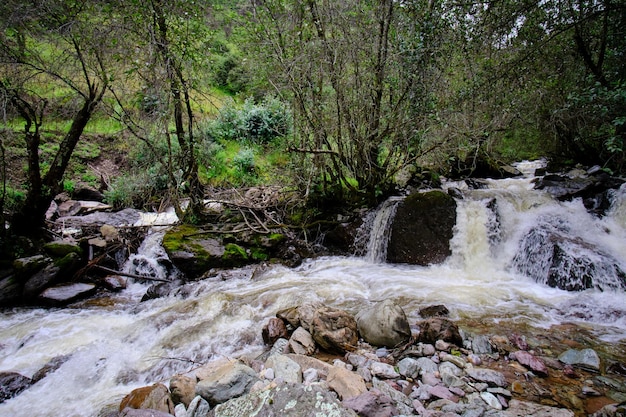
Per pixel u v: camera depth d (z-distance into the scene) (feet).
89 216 32.27
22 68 20.24
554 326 13.38
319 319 12.39
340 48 21.75
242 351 12.99
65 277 20.71
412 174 30.27
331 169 26.45
